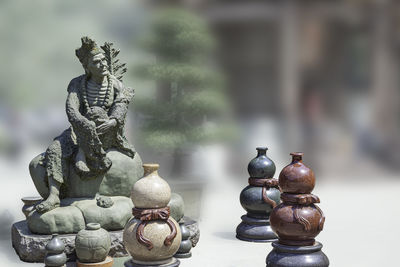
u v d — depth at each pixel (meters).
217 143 4.30
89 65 3.25
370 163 6.86
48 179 3.21
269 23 7.24
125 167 3.30
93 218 3.12
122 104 3.31
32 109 8.41
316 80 7.55
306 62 7.39
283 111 6.99
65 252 3.02
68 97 3.27
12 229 3.37
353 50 7.88
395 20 7.06
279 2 6.88
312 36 7.33
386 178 6.11
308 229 2.81
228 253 3.31
